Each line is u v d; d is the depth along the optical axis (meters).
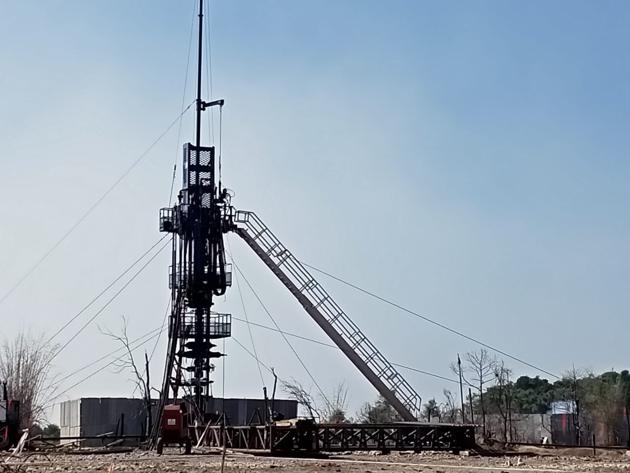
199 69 72.56
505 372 107.62
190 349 68.88
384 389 71.31
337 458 48.06
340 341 71.94
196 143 71.81
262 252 72.44
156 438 62.12
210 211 70.38
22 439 36.34
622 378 110.06
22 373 79.25
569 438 101.25
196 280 69.06
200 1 73.31
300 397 84.12
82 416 84.12
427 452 54.81
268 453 49.53
